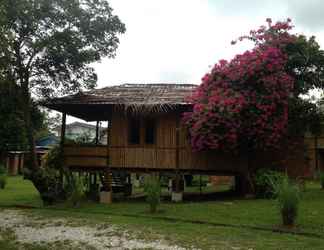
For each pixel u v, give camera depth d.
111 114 17.06
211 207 13.30
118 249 8.92
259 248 8.52
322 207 12.18
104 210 14.05
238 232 10.05
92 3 16.44
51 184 16.20
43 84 16.91
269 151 16.09
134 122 16.97
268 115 14.34
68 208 14.77
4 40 10.95
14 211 14.57
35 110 17.98
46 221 12.37
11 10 14.43
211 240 9.33
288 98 14.91
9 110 16.84
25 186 25.41
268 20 15.81
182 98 16.34
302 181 15.77
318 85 15.82
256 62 14.55
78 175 16.73
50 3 15.38
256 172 15.68
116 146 16.89
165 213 12.92
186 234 9.99
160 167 16.53
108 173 16.61
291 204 10.25
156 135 16.75
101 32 16.59
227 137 14.50
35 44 15.64
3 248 9.26
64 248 9.15
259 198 15.15
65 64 16.53
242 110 14.41
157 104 15.62
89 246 9.25
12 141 28.08
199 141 14.95
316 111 16.14
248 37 15.85
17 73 15.88
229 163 16.17
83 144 17.27
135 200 16.97
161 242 9.31
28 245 9.51
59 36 15.79
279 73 14.55
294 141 16.03
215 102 14.54
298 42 15.45
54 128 49.66
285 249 8.38
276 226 10.41
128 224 11.45
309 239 9.18
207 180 27.19
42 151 38.56
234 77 14.83
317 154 21.20
